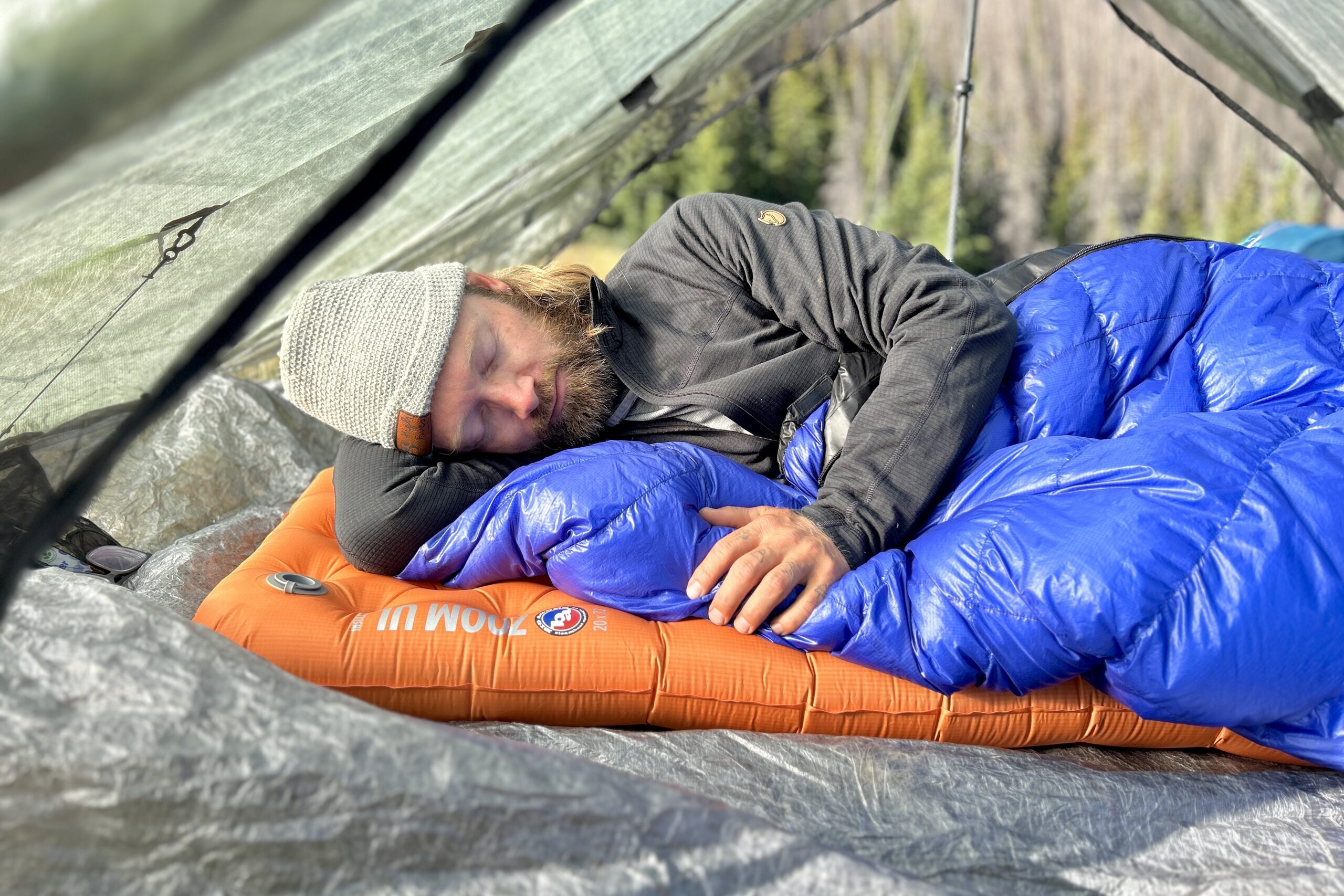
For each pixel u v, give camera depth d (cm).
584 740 98
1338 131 224
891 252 129
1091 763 106
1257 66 227
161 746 64
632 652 104
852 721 104
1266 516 92
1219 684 91
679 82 241
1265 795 96
